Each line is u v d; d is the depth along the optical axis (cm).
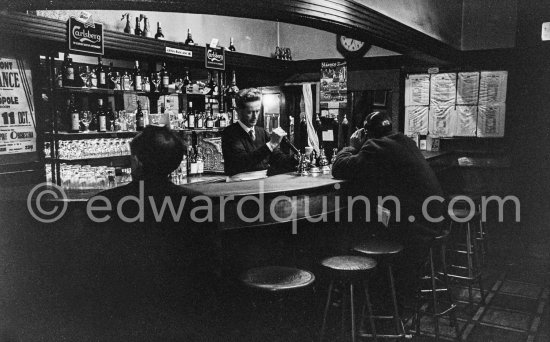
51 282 269
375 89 664
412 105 654
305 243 322
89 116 433
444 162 572
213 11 283
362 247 299
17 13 317
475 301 409
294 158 421
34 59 371
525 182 606
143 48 426
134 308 186
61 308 255
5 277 273
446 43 574
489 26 620
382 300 352
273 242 302
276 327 281
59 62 419
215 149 566
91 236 187
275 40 734
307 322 316
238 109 405
